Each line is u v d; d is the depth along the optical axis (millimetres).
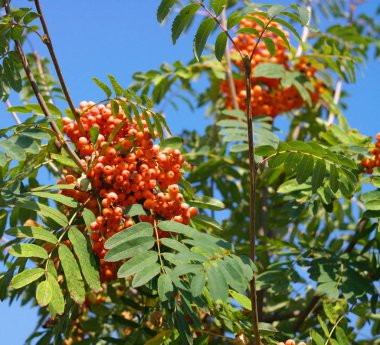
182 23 778
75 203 806
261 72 1188
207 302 832
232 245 756
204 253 777
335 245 1157
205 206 911
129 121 841
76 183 819
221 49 769
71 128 854
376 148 973
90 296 1012
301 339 1019
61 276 852
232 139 1001
